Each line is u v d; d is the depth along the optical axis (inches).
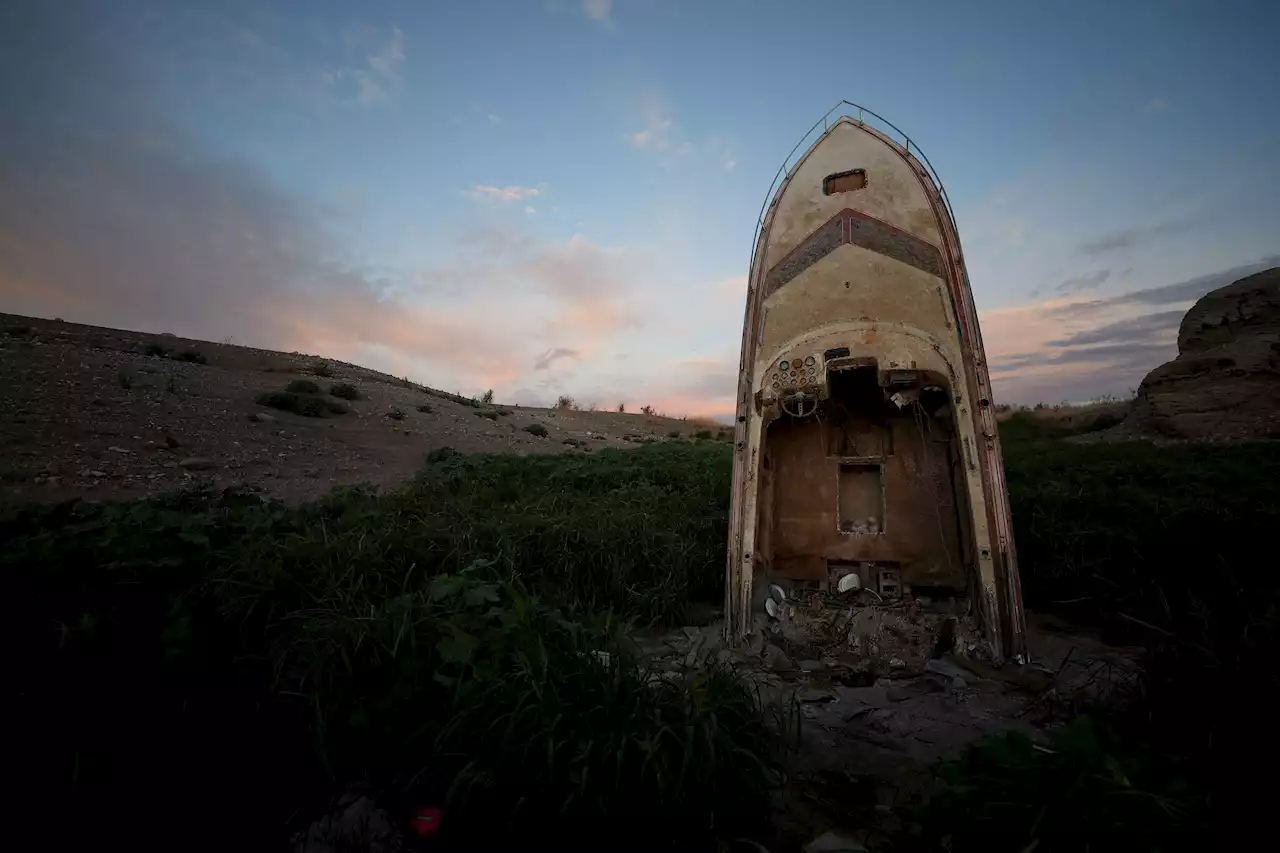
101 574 158.4
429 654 126.7
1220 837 83.8
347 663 124.2
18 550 161.6
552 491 317.1
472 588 148.3
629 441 868.6
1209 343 601.9
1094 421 676.1
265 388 641.6
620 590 212.2
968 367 187.5
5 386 434.3
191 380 592.7
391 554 186.7
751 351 220.8
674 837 104.7
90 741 123.9
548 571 215.3
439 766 117.6
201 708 135.5
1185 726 115.3
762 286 222.8
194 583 160.1
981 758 92.0
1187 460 324.8
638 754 104.7
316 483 389.1
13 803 110.3
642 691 116.8
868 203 213.0
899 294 199.0
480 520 236.2
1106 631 185.6
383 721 121.6
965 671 162.4
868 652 174.2
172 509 240.5
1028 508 245.8
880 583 198.4
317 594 158.2
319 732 119.1
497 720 107.9
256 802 116.8
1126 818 78.1
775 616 192.4
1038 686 149.4
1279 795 91.0
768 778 109.7
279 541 184.1
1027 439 605.3
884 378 194.1
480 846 105.3
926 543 198.1
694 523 263.4
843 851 93.1
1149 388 606.9
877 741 131.1
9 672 132.4
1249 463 303.9
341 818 111.1
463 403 902.4
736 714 115.0
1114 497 238.2
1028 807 82.3
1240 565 187.3
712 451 507.5
